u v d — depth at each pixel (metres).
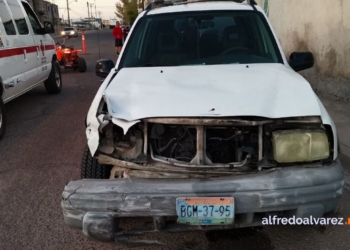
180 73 3.53
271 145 2.68
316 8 8.09
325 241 3.18
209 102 2.81
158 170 2.71
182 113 2.71
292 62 3.98
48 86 9.48
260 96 2.89
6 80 6.32
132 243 2.68
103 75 4.24
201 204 2.48
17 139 6.10
